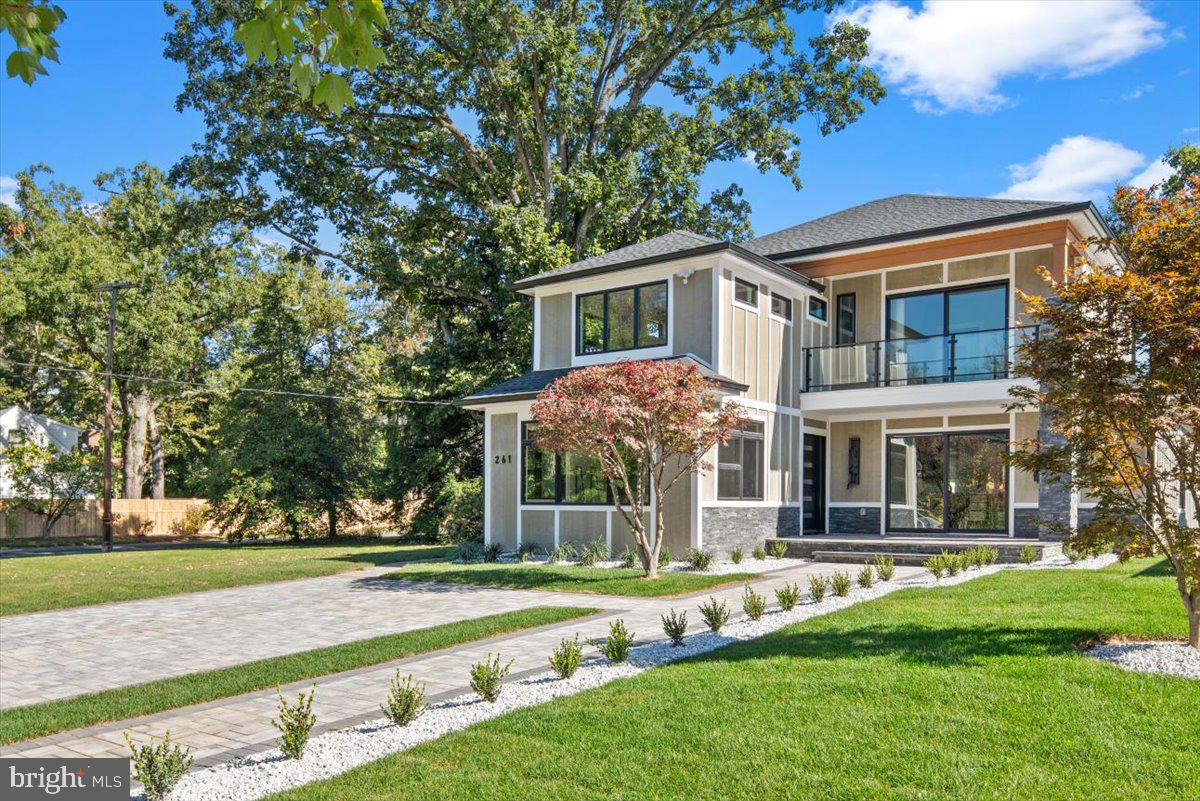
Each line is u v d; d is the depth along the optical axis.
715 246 17.84
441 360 28.47
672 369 15.07
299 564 20.94
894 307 20.69
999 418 19.02
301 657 9.45
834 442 21.69
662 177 29.09
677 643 9.05
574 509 19.30
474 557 20.14
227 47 28.03
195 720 7.30
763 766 5.17
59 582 17.77
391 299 42.91
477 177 30.19
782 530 19.83
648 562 15.30
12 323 35.47
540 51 26.25
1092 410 7.71
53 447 36.03
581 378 14.98
